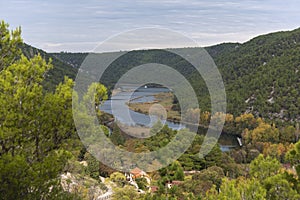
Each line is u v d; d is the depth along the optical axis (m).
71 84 5.81
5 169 4.89
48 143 5.73
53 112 5.66
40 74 5.88
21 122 5.42
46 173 5.42
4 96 5.47
